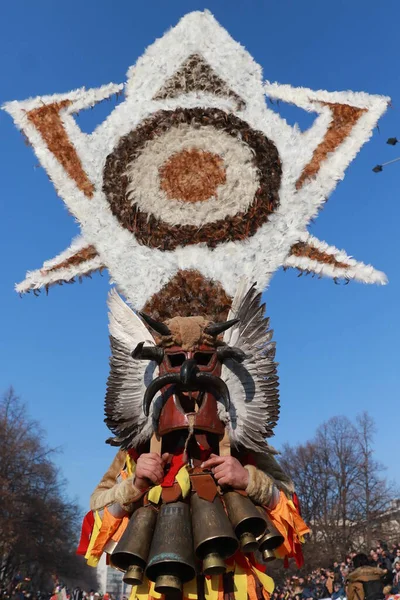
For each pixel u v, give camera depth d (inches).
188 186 134.0
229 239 131.8
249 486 98.6
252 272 128.0
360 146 132.2
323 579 639.8
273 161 132.6
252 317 113.0
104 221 132.5
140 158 134.6
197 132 134.1
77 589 983.6
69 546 1443.2
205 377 100.1
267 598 105.2
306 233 129.3
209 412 101.0
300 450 1222.9
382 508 1109.7
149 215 133.3
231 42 139.8
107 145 135.1
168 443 106.8
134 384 111.9
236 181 133.2
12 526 1095.0
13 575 1300.4
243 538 93.4
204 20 141.3
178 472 98.0
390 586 306.0
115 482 115.1
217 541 90.8
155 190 134.0
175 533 90.0
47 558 1255.5
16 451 1132.5
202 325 106.6
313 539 1118.4
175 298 127.9
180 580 88.7
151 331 123.6
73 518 1385.3
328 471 1169.4
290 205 131.0
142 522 95.0
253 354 110.4
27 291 129.2
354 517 1146.0
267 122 134.4
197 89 136.9
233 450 109.3
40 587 1577.3
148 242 132.2
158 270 129.8
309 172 132.4
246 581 98.7
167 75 138.1
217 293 127.6
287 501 105.3
